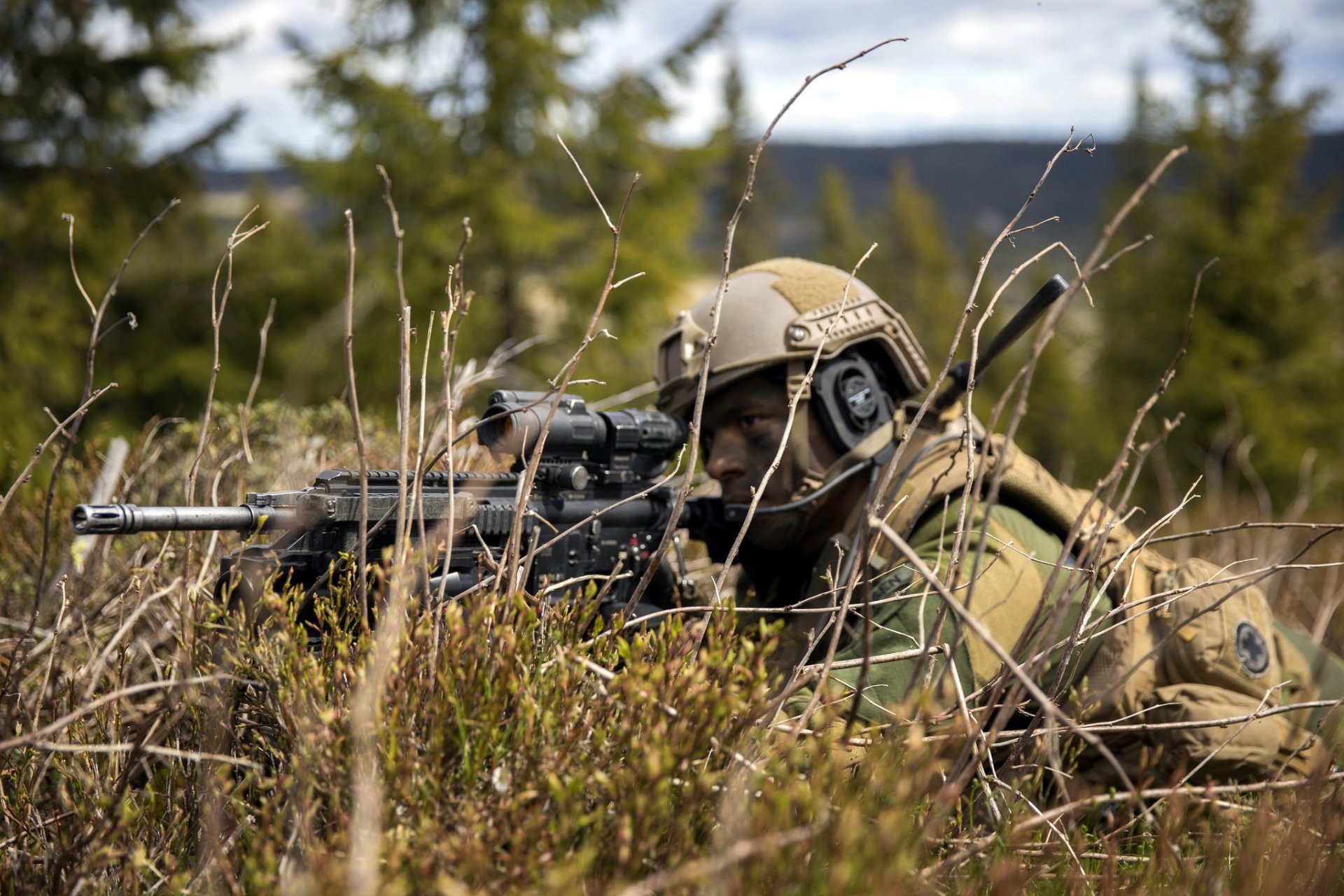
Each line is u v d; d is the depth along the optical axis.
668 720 1.60
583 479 2.37
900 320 2.86
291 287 14.09
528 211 15.11
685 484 1.91
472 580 2.09
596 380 1.89
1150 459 17.08
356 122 15.29
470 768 1.55
